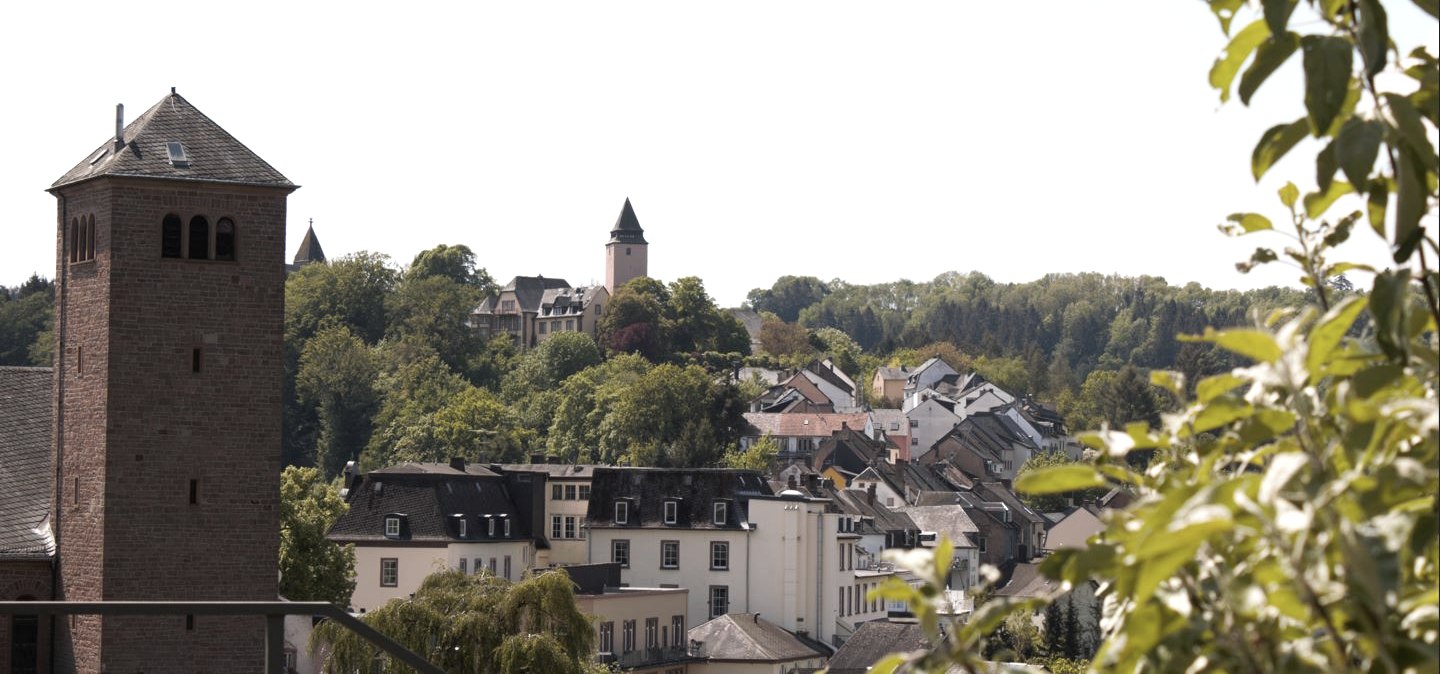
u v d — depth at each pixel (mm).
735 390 192500
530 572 60844
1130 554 4668
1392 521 4301
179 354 52281
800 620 106438
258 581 52906
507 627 57875
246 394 52906
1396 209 5047
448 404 188875
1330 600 4336
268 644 12391
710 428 181375
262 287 53156
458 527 110875
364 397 193125
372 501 111312
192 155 52938
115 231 51688
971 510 156875
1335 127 5414
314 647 56969
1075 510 122562
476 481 114875
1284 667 4488
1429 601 4543
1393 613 4539
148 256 52000
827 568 106875
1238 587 4469
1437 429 4750
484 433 179750
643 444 183500
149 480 52000
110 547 51656
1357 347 5492
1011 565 136500
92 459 52281
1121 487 5934
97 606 12148
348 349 196000
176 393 52219
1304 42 5094
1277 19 5016
